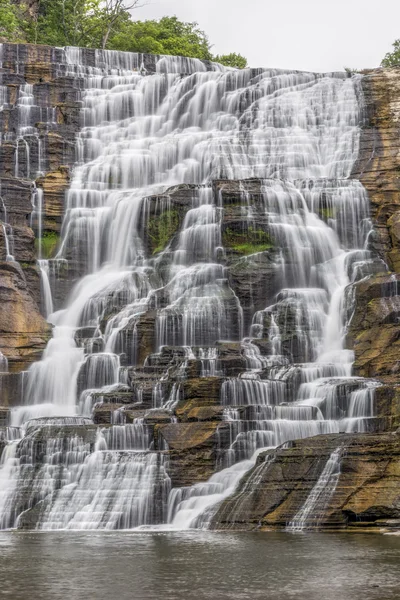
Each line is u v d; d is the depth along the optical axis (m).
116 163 141.25
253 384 92.88
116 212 129.25
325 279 120.38
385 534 66.81
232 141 145.25
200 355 103.56
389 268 122.75
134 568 49.78
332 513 70.44
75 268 126.75
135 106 155.12
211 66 178.25
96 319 118.44
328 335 111.94
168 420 86.88
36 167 141.12
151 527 75.94
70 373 105.94
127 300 118.75
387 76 149.50
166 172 143.25
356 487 71.06
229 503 75.06
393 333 101.81
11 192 130.00
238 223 122.38
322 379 96.06
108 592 42.28
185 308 112.12
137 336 108.75
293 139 146.38
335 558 52.78
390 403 85.19
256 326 112.81
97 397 96.38
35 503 79.88
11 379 104.75
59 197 132.75
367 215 128.75
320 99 150.62
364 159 142.50
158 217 127.31
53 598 40.62
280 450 76.19
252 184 127.50
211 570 48.78
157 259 124.12
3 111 150.50
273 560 52.25
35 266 124.19
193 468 80.25
